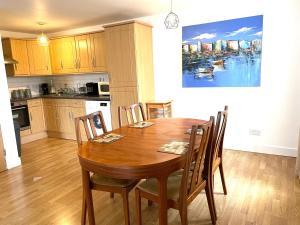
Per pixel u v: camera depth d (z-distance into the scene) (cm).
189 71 403
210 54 379
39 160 379
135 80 403
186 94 416
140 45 400
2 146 338
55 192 274
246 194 249
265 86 346
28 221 221
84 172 186
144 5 353
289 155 346
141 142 205
